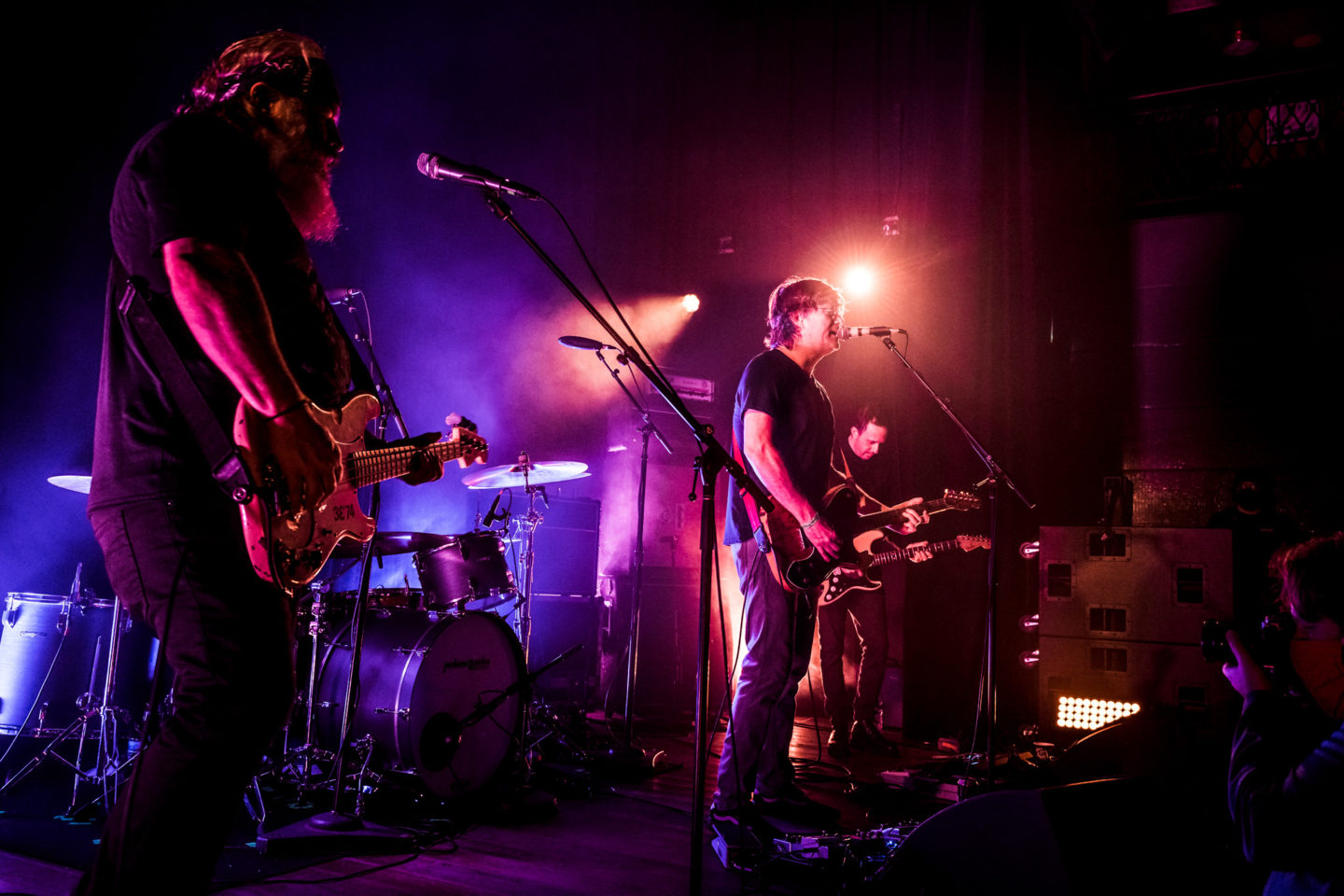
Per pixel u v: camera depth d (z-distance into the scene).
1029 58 6.22
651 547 6.64
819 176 7.15
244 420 1.49
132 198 1.55
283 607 1.59
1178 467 6.07
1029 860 1.64
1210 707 3.72
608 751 4.55
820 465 3.17
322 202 1.92
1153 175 6.38
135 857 1.42
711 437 2.29
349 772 3.66
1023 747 4.80
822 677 5.26
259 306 1.49
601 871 2.85
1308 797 1.38
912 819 3.57
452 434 2.22
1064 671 4.44
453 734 3.49
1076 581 4.45
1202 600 4.20
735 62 7.52
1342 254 5.84
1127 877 1.63
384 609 3.90
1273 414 5.89
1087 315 6.41
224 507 1.54
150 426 1.54
